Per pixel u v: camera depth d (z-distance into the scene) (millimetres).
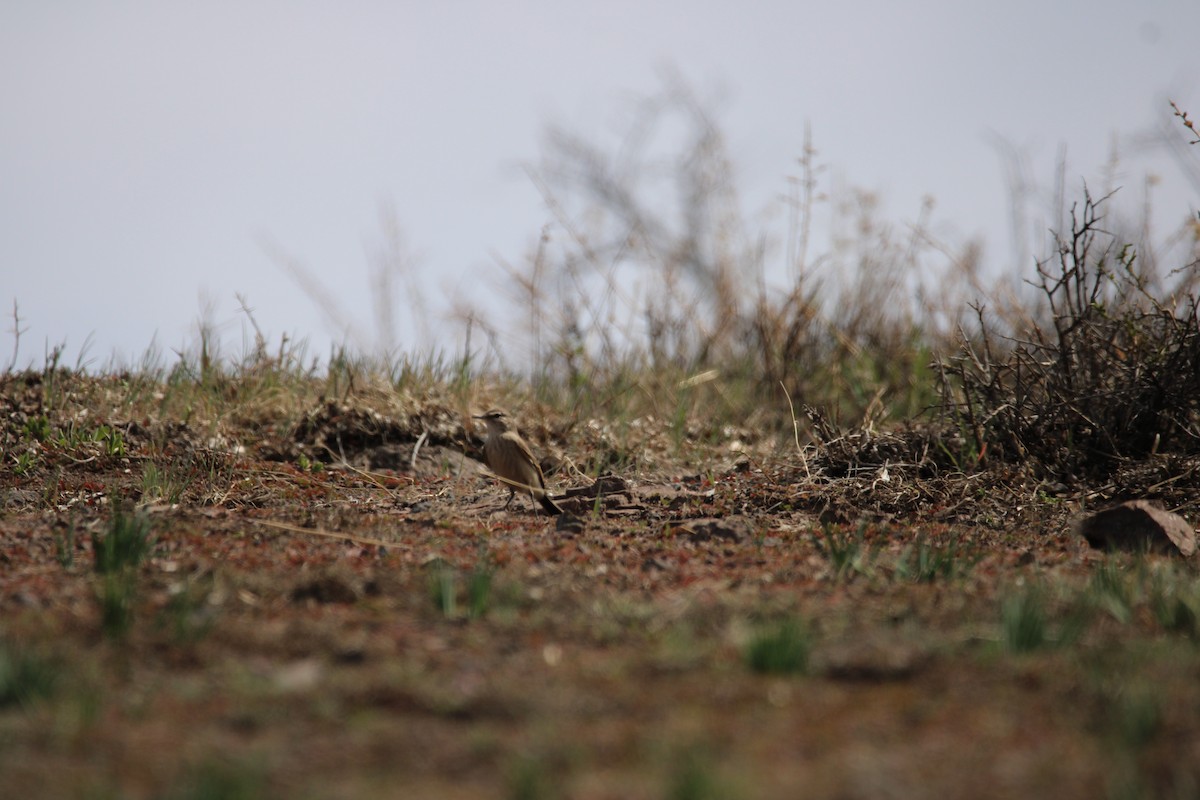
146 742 10367
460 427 28781
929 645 12852
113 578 15695
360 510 22234
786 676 12055
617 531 20625
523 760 9758
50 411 27125
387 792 9359
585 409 31141
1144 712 10258
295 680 11914
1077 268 25031
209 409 28578
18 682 11320
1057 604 14812
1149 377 24656
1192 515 22156
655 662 12445
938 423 27141
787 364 34219
